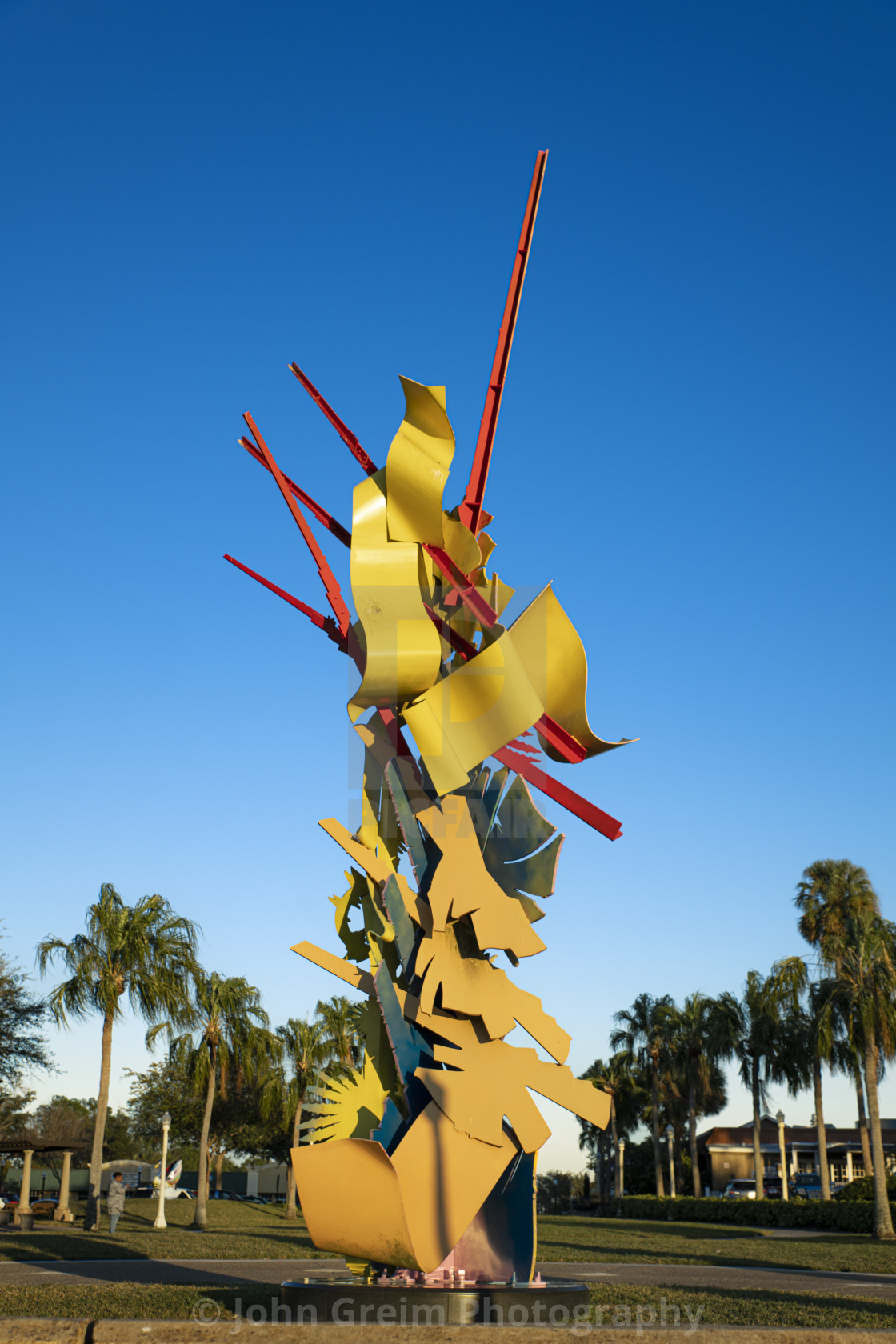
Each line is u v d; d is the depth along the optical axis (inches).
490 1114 490.9
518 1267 496.4
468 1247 498.6
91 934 1508.4
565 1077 512.7
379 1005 503.2
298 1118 2043.6
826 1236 1748.3
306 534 571.2
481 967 517.0
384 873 518.6
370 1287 455.5
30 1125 3661.4
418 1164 473.1
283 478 578.9
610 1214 3280.0
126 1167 3105.3
